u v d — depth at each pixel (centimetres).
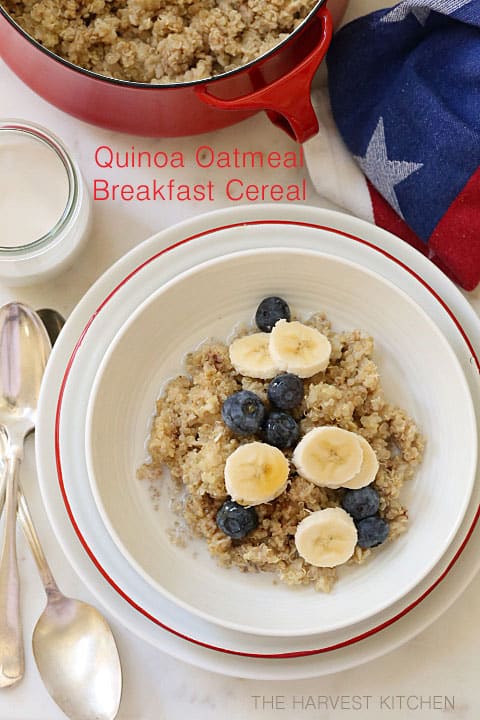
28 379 65
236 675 60
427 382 63
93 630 64
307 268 62
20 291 66
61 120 67
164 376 64
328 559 60
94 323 61
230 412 60
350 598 61
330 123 67
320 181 66
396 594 58
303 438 60
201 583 61
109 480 61
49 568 64
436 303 62
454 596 61
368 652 61
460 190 64
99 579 61
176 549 62
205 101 59
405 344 63
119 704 64
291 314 64
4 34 60
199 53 62
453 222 64
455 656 65
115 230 67
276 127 68
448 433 62
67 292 67
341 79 65
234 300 64
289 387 60
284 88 59
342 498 61
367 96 65
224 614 60
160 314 62
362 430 62
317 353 61
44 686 64
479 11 62
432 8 62
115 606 60
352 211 67
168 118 62
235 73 58
